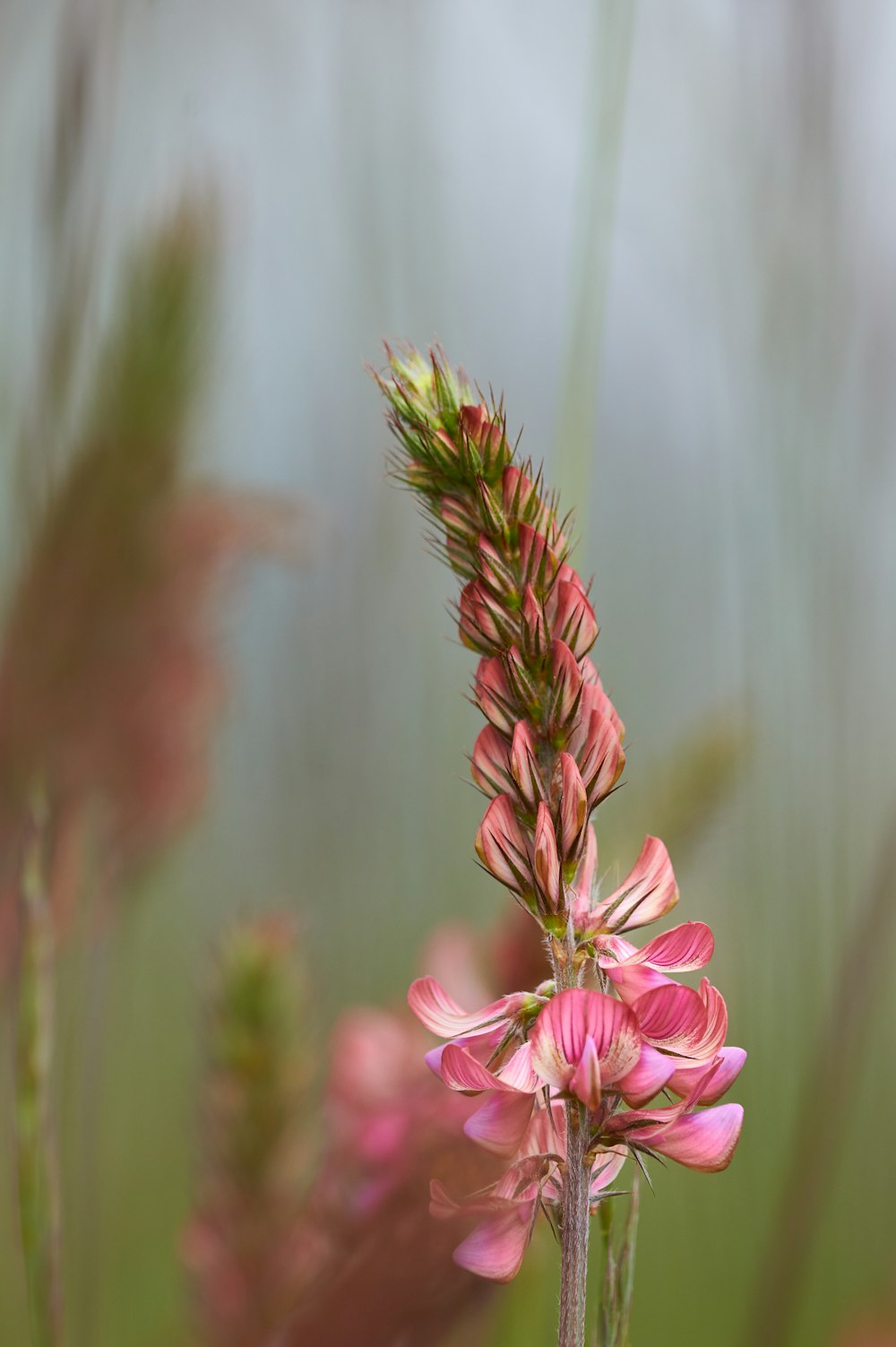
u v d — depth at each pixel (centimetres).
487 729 48
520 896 48
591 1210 47
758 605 106
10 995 68
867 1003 86
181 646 74
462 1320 51
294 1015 63
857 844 105
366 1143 54
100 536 71
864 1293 99
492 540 48
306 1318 51
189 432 74
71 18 66
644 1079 46
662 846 48
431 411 49
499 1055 47
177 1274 80
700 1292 98
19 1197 56
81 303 69
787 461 110
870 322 113
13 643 70
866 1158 105
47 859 65
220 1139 60
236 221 94
